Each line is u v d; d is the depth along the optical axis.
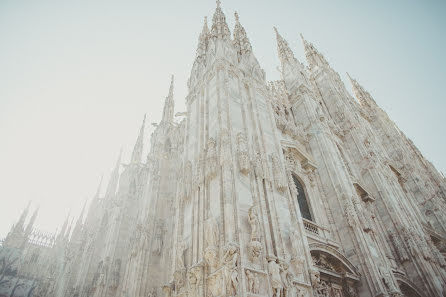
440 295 20.77
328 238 19.92
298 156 24.11
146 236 23.42
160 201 26.27
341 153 29.78
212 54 22.05
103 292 25.83
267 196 15.08
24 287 48.91
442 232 33.69
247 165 15.02
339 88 41.09
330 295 16.66
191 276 12.65
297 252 14.02
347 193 22.14
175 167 28.98
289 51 38.03
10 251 53.19
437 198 38.16
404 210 27.22
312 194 22.52
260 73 22.91
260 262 12.26
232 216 12.72
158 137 33.91
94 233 36.09
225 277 11.09
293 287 12.73
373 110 46.59
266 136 18.69
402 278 21.42
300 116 29.89
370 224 21.28
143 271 21.52
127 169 39.53
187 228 15.33
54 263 40.66
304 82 32.59
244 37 25.50
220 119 16.50
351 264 18.66
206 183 15.09
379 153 34.28
